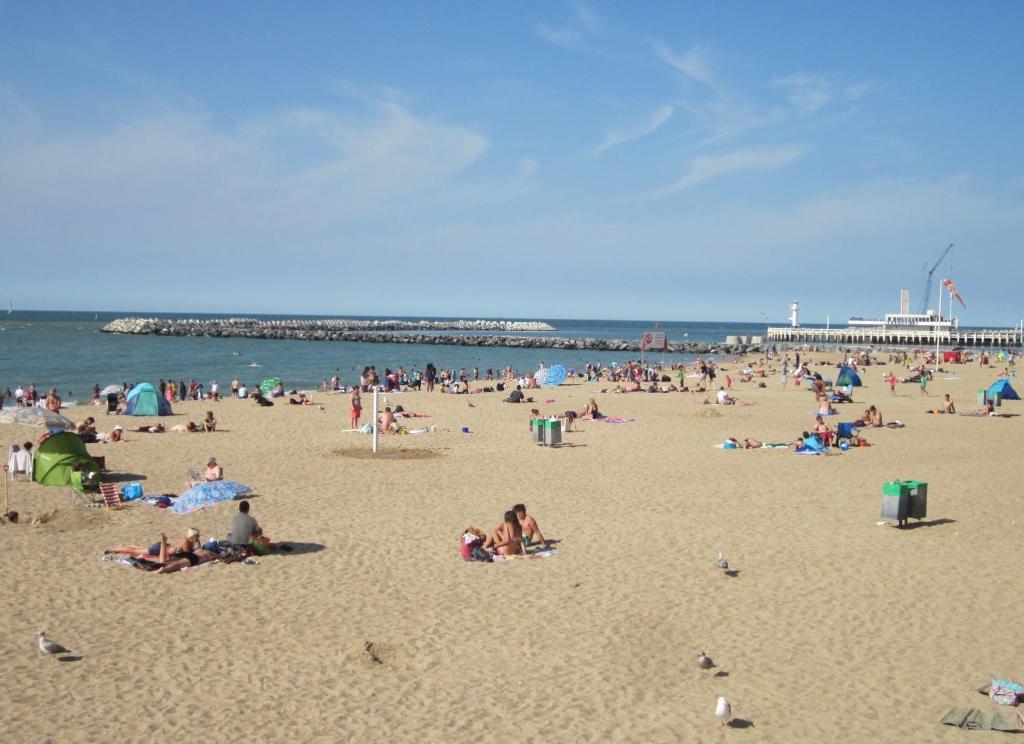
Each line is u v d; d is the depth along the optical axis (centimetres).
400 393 4694
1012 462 2345
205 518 1633
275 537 1498
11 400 4525
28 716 832
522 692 898
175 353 9006
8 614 1105
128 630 1058
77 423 3209
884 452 2533
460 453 2492
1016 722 823
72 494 1777
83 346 9994
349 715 844
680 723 834
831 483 2030
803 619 1112
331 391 4847
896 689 911
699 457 2436
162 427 2947
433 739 799
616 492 1917
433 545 1457
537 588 1230
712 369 5356
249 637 1039
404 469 2208
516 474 2144
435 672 945
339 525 1591
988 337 12925
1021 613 1135
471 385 5347
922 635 1059
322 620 1098
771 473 2169
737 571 1313
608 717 845
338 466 2244
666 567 1332
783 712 858
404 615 1118
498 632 1062
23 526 1544
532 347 12306
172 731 808
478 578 1275
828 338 13838
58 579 1248
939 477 2108
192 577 1266
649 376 5675
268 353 9412
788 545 1462
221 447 2583
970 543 1479
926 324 13762
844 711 861
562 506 1769
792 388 5212
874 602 1176
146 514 1659
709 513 1706
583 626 1084
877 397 4562
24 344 10250
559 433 2669
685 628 1080
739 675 945
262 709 855
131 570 1293
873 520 1647
